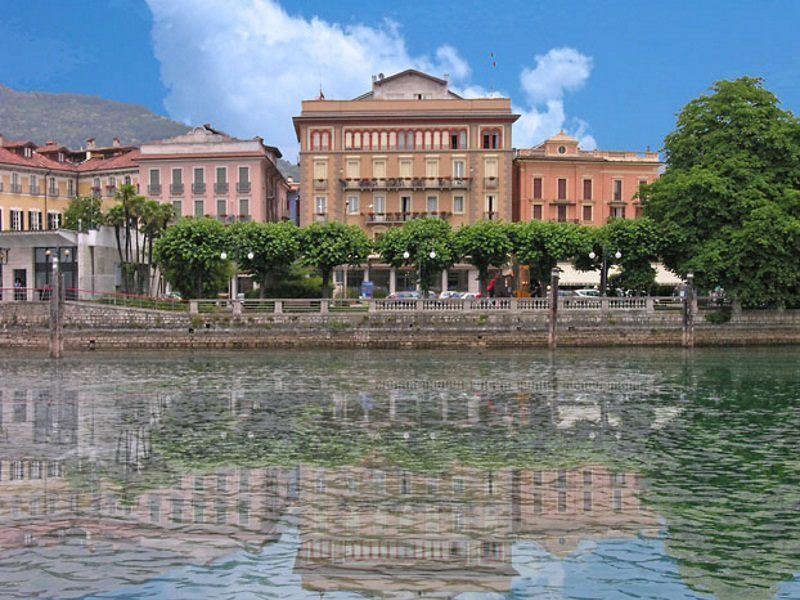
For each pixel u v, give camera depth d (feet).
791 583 45.98
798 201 198.39
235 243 219.41
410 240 229.66
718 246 200.75
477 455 76.54
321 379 137.08
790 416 98.84
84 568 47.06
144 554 49.26
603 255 221.05
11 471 70.18
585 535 53.31
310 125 312.29
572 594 44.24
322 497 61.52
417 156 311.88
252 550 50.03
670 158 226.99
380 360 170.81
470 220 312.09
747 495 62.85
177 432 88.69
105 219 264.72
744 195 201.46
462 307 197.36
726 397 115.14
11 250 255.29
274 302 199.93
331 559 48.55
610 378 137.80
